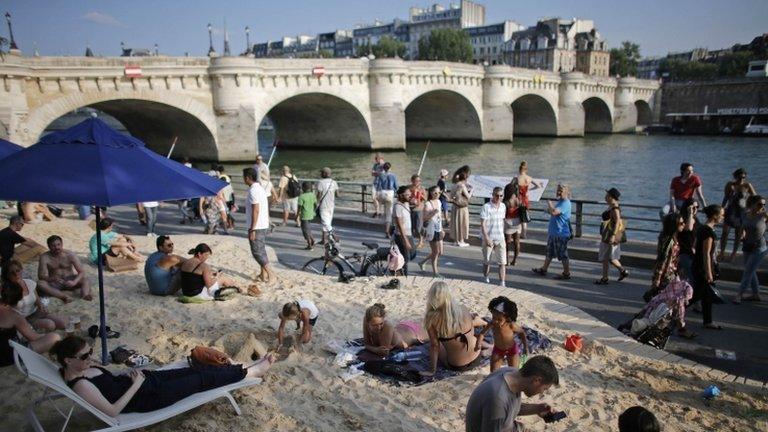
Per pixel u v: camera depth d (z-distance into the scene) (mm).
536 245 14633
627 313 10102
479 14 174625
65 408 5973
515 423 4574
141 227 18453
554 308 9477
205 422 5773
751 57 125000
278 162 55906
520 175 15898
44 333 7863
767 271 11648
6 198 5469
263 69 50969
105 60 40969
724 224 12461
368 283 10977
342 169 50688
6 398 6156
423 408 6184
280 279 11250
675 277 8336
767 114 92062
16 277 7809
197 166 49844
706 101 102562
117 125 105375
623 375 7129
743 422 6082
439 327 6719
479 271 12797
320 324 8664
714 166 52281
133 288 10508
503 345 6375
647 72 194500
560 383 6828
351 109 62375
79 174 5727
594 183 42031
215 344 7660
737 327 9273
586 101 99125
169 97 46125
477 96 74312
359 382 6777
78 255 13078
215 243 14625
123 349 7348
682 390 6777
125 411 5371
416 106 79000
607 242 11609
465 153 64438
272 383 6703
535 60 141125
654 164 53969
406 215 11211
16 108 36312
